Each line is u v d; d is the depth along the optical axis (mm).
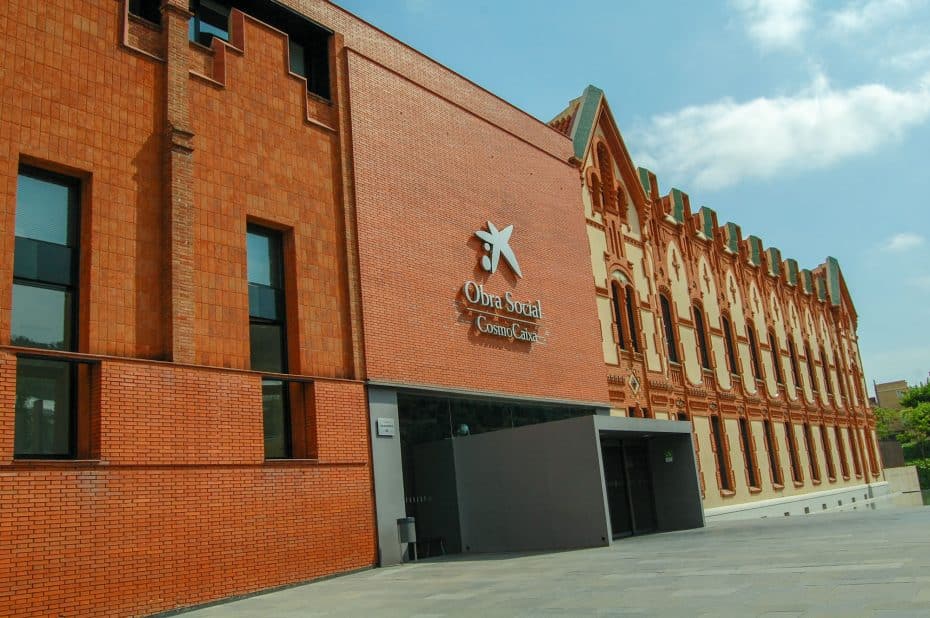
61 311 13430
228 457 14609
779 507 36750
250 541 14617
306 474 16031
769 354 41656
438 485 19969
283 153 17734
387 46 21438
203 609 13172
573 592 10648
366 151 19812
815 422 45312
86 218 13945
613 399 27391
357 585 14266
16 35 13484
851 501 45844
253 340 16438
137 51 15234
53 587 11680
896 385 127062
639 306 30656
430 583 13492
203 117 16188
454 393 20500
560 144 28234
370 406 17922
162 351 14352
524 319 23891
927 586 8227
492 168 24297
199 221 15570
